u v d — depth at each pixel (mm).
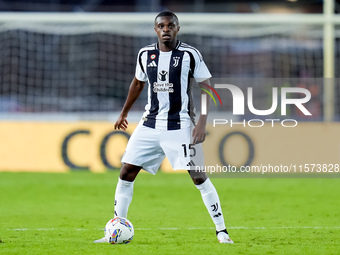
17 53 68000
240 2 82375
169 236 23031
